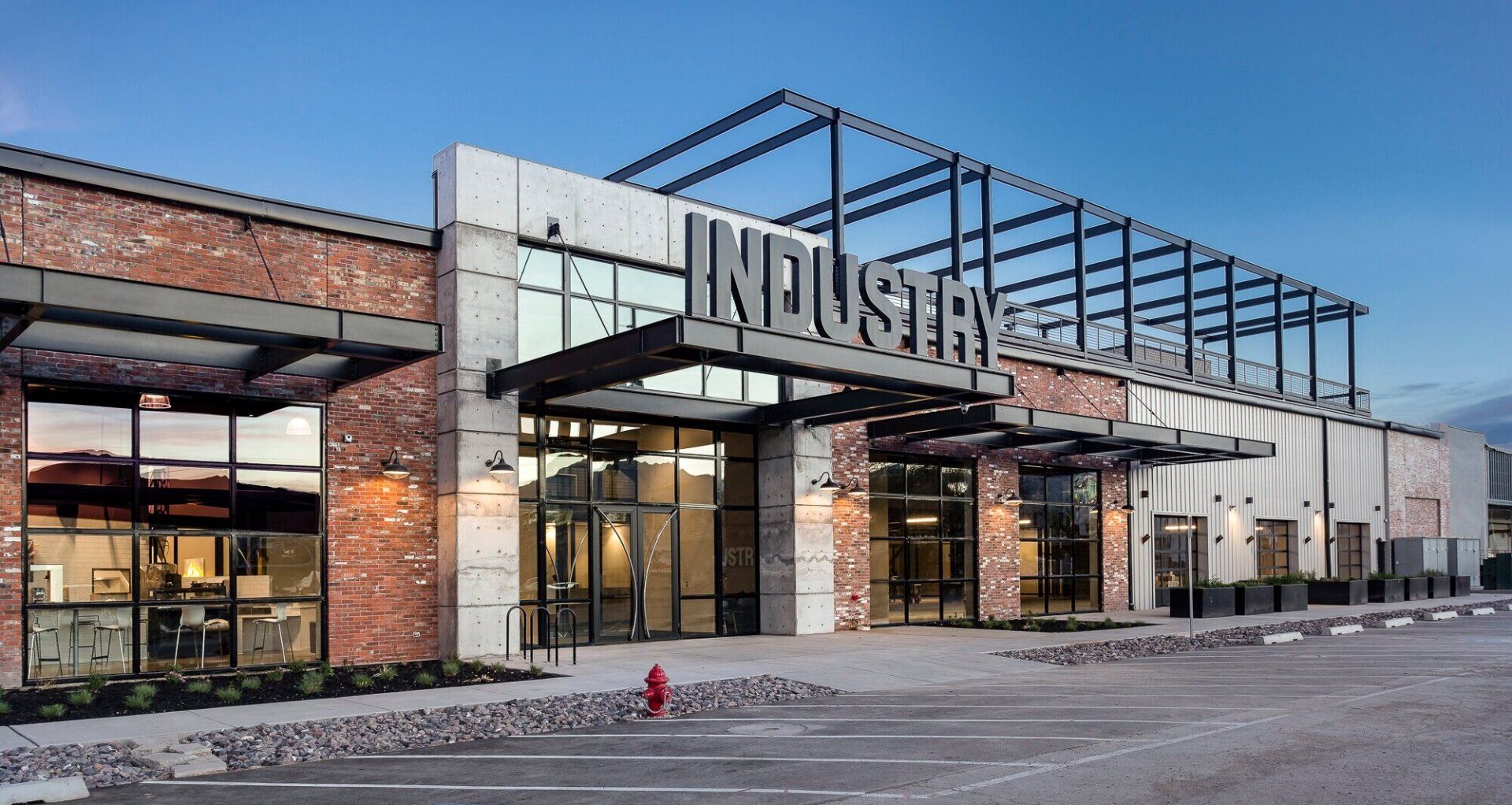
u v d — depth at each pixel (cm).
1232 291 3778
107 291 1295
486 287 1867
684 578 2194
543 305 1967
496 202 1898
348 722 1201
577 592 2017
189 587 1591
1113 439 2709
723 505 2284
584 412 2075
